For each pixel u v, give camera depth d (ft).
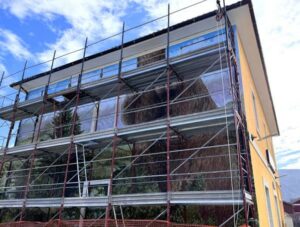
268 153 44.47
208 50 27.99
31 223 32.42
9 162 44.45
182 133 28.89
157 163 30.73
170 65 30.07
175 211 27.48
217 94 29.55
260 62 37.88
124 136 30.76
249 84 35.37
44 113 44.80
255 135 32.42
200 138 29.12
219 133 27.71
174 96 32.94
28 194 39.45
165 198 23.95
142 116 34.35
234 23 32.01
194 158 28.30
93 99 39.37
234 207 23.99
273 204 39.91
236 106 25.46
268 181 38.86
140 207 29.60
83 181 34.99
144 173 31.09
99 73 41.24
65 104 41.86
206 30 33.40
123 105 36.78
